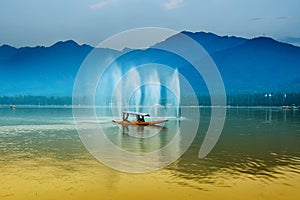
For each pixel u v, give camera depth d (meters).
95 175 20.30
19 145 32.78
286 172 21.56
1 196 16.31
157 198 16.38
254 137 40.84
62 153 27.97
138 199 16.23
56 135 41.81
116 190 17.50
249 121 71.19
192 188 17.98
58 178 19.52
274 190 17.67
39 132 45.28
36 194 16.66
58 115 90.81
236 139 38.78
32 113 106.25
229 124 62.53
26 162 24.09
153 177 20.02
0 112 115.56
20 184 18.27
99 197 16.42
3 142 35.09
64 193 16.91
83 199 16.12
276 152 29.33
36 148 30.80
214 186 18.31
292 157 26.86
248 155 27.67
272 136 42.06
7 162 24.06
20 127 52.75
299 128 53.88
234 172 21.55
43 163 23.72
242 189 17.83
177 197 16.56
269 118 83.62
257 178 20.03
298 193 17.20
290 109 171.12
